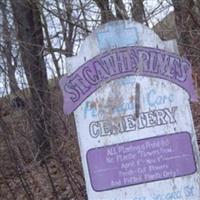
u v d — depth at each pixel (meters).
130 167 4.63
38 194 6.95
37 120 6.58
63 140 6.39
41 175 6.96
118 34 4.67
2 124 6.62
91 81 4.66
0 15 7.30
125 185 4.62
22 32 7.23
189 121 4.68
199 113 7.81
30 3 7.26
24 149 6.82
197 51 7.30
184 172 4.65
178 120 4.68
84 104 4.66
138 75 4.66
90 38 4.66
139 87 4.66
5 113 6.77
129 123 4.64
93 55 4.66
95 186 4.63
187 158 4.66
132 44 4.67
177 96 4.69
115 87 4.66
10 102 6.75
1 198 7.00
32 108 6.58
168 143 4.65
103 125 4.65
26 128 6.70
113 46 4.67
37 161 6.88
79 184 6.50
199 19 7.52
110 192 4.62
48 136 6.50
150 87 4.67
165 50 4.68
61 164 6.65
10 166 6.89
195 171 4.66
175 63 4.69
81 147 4.66
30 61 6.79
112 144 4.64
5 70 6.75
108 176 4.63
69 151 6.38
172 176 4.64
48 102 6.53
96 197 4.62
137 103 4.64
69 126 6.36
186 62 4.70
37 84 6.71
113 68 4.67
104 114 4.65
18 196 6.97
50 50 7.13
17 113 6.73
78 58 4.67
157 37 4.68
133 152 4.63
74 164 6.37
